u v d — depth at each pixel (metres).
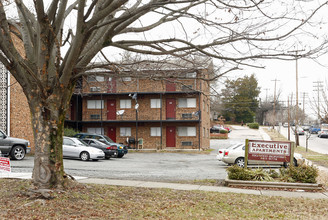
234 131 76.81
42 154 8.67
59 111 8.88
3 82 23.22
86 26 7.80
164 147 37.69
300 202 9.64
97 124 39.44
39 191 8.34
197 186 12.05
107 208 7.95
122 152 26.78
